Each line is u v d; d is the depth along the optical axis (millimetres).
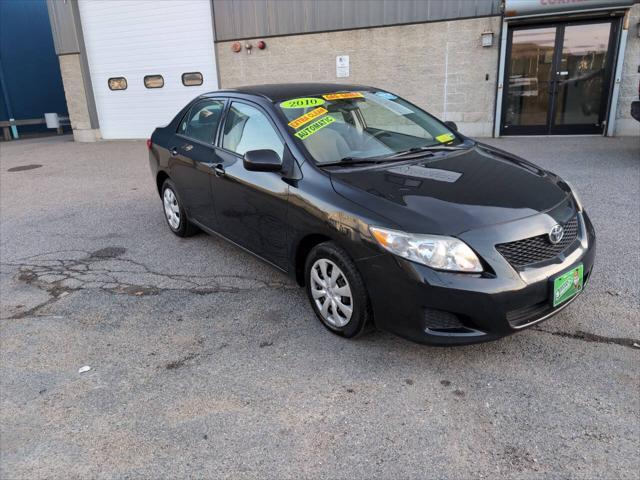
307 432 2502
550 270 2807
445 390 2754
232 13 12219
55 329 3666
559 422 2475
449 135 4230
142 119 14508
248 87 4566
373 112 4121
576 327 3293
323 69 11656
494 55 10211
